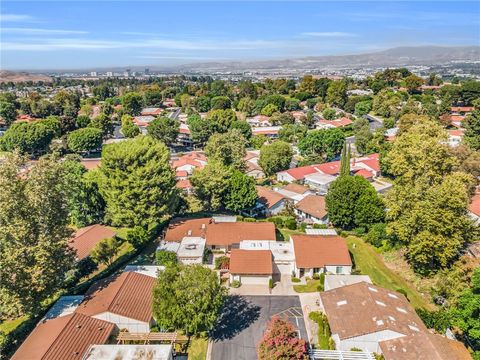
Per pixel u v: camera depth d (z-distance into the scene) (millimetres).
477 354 36750
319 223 73312
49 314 42562
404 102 179000
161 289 40281
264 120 174125
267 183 101312
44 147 128500
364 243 63594
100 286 47250
